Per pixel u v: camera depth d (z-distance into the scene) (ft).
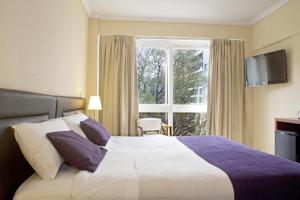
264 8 13.28
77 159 5.15
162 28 15.02
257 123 15.12
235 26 15.56
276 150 11.30
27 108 5.24
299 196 5.07
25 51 5.58
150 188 4.66
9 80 4.88
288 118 11.09
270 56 12.90
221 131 15.21
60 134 5.47
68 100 8.94
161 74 15.97
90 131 7.97
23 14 5.42
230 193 4.79
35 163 4.71
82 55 12.54
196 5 12.91
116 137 10.34
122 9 13.57
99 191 4.49
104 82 14.62
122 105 14.48
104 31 14.66
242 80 15.51
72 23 10.10
